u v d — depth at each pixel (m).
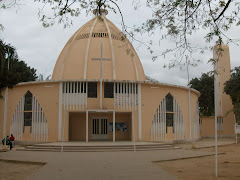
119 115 26.64
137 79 26.62
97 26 28.84
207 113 45.72
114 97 24.33
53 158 14.55
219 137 35.31
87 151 18.39
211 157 15.52
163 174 9.73
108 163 12.55
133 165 11.91
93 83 24.33
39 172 10.23
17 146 23.03
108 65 26.05
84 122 26.12
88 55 26.41
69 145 19.64
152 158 14.43
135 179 8.87
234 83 31.91
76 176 9.41
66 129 23.67
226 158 14.93
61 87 24.16
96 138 26.09
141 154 16.47
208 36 9.20
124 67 26.53
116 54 26.78
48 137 23.75
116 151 18.50
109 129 26.31
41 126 24.09
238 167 11.61
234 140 30.42
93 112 25.03
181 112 27.23
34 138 24.12
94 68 25.84
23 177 9.80
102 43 27.17
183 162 13.38
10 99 25.69
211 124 35.81
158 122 25.27
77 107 23.84
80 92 23.97
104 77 25.53
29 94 25.09
